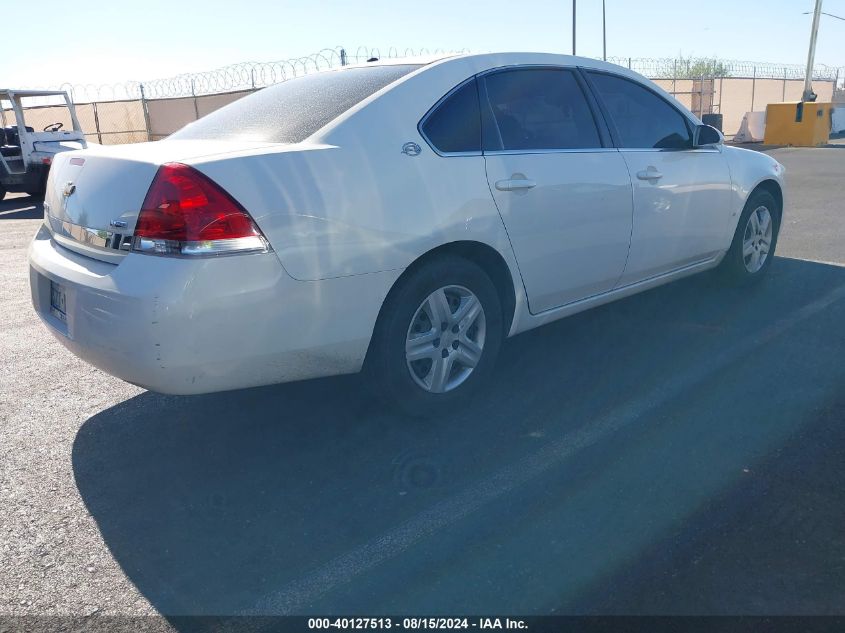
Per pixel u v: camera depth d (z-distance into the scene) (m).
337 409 3.76
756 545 2.54
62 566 2.61
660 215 4.43
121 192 2.92
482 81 3.69
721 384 3.87
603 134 4.18
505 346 4.57
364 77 3.67
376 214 3.10
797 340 4.45
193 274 2.71
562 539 2.63
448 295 3.51
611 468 3.08
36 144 14.24
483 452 3.28
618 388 3.88
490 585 2.41
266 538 2.72
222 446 3.44
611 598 2.33
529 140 3.78
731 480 2.95
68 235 3.23
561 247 3.85
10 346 5.05
